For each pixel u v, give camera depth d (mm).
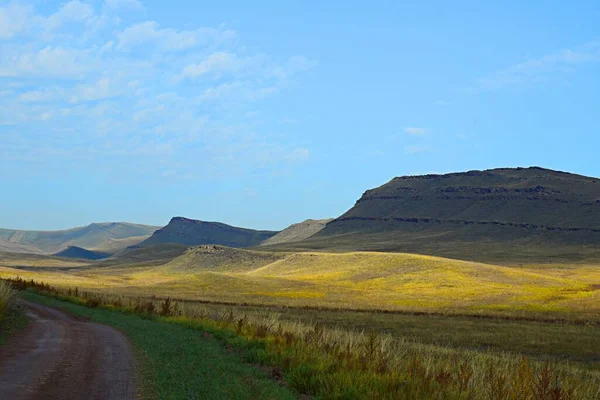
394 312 61531
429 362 16844
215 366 16219
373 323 49906
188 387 12672
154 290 97938
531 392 14156
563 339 40031
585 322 52750
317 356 17797
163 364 15789
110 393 11922
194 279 112000
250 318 32281
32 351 17469
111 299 50781
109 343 20406
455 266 120062
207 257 188000
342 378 14672
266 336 23594
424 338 40062
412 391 13734
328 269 137000
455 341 38844
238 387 13234
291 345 20391
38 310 34500
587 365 29422
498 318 56219
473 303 74375
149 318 36219
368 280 114938
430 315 58625
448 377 15289
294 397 13781
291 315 55281
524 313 60125
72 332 23656
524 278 110812
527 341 38906
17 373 13547
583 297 78875
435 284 103812
